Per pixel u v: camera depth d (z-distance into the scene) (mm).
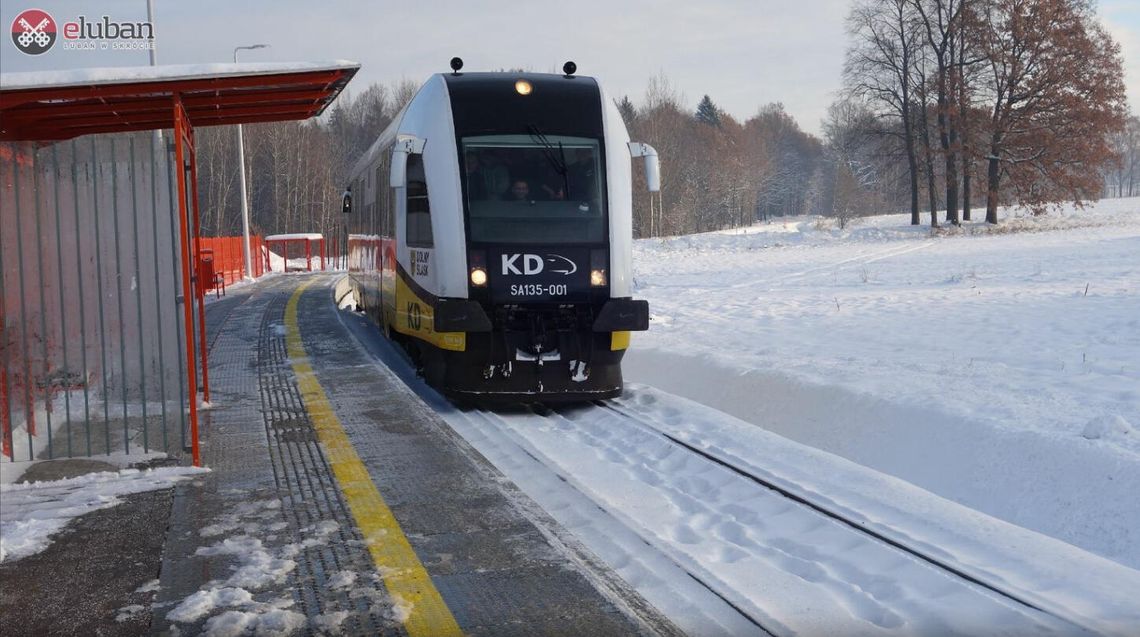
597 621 4027
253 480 6168
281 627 3949
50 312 8008
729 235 58625
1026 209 53812
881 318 16578
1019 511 7238
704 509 6305
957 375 10453
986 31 48781
